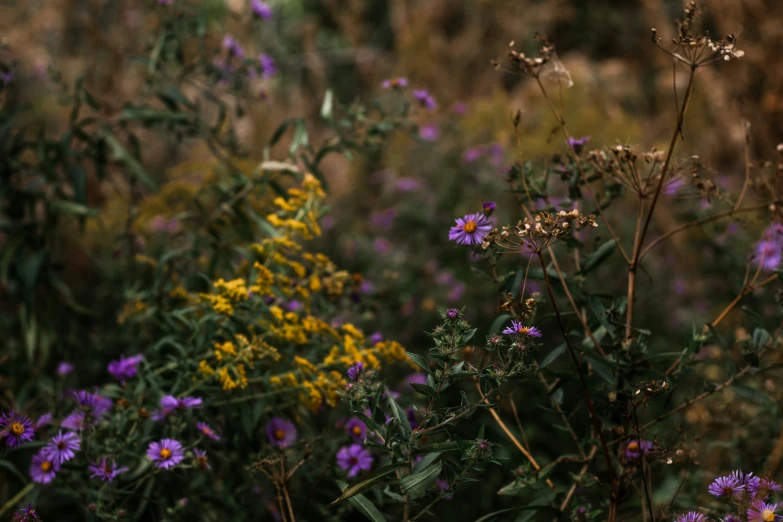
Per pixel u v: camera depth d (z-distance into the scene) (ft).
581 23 25.77
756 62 13.94
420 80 23.15
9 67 9.02
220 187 8.79
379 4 30.83
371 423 5.16
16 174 9.36
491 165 14.75
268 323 7.20
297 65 25.90
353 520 7.47
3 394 8.63
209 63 9.67
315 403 6.77
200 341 6.90
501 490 5.99
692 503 6.68
